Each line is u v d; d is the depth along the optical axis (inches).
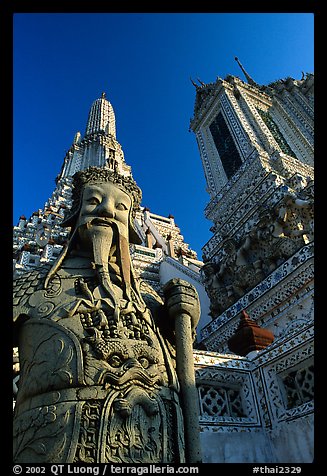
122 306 131.6
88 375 107.7
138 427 105.0
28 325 122.3
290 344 216.2
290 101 1025.5
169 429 112.3
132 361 115.0
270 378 221.5
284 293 414.9
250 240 509.0
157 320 146.9
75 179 182.4
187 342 136.2
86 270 145.3
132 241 175.9
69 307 124.0
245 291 504.7
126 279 143.8
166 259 839.7
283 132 920.9
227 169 775.1
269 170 587.2
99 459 95.8
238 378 227.3
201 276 644.1
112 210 158.9
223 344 483.2
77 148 1565.0
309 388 205.0
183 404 123.6
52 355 111.4
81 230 156.0
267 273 470.9
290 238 440.8
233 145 785.6
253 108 824.9
